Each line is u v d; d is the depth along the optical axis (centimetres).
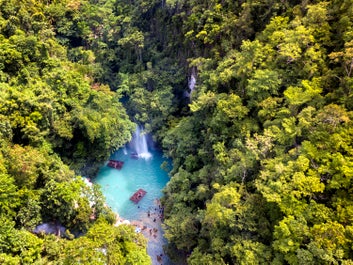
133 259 2662
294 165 2412
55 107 4100
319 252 1911
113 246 2655
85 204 3173
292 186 2286
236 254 2342
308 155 2448
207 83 4141
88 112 4306
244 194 2683
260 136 2845
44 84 4153
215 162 3409
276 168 2389
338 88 2834
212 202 2712
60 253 2639
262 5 4125
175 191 3759
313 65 3062
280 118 2986
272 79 3209
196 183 3681
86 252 2384
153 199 4212
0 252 2344
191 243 3042
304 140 2639
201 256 2756
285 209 2233
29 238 2586
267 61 3481
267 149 2748
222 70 3934
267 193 2331
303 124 2605
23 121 3509
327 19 3322
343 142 2367
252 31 4203
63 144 4206
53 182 3039
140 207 4069
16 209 2825
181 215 3316
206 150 3650
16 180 2941
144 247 2958
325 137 2492
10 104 3481
